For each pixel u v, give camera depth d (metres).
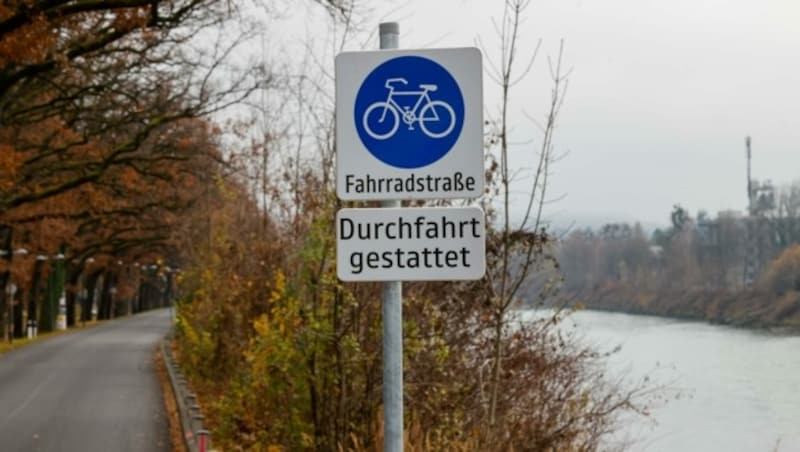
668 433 17.02
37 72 21.00
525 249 9.38
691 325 39.22
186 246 29.64
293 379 10.28
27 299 63.53
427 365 9.70
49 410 20.64
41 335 61.44
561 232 9.91
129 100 27.61
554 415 10.77
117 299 103.19
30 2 16.16
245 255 17.58
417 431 8.96
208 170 30.30
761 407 21.12
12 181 29.00
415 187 4.71
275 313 10.33
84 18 19.02
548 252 9.66
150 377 29.16
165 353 36.09
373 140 4.73
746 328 39.16
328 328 9.72
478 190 4.70
